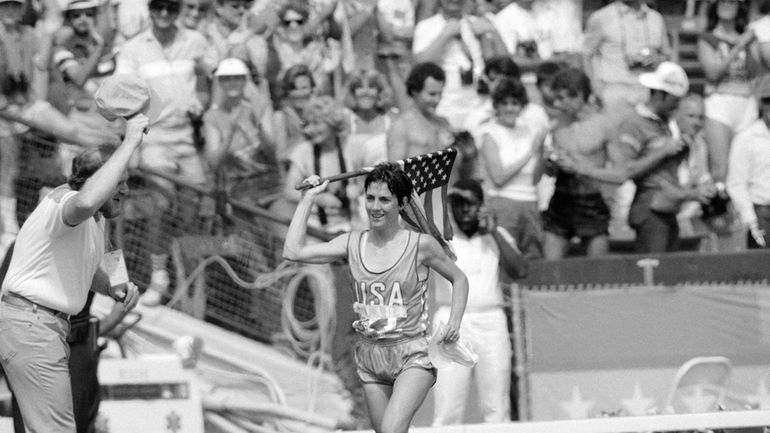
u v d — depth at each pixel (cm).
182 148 3916
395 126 3925
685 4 5425
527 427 3022
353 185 3991
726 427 3058
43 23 3909
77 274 2623
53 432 2594
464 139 3728
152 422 3316
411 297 2666
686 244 4272
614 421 3042
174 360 3356
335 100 4034
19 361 2578
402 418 2588
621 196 4434
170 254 3762
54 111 3781
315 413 3659
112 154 2662
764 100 4481
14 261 2612
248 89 4028
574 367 3662
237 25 4238
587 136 4100
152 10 3981
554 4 4706
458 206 3403
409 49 4506
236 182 3962
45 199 2600
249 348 3753
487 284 3419
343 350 3762
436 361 2645
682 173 4244
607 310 3688
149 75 3944
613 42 4628
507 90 3969
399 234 2683
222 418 3478
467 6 4503
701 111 4406
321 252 2716
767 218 4338
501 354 3425
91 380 2948
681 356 3706
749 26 4647
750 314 3744
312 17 4297
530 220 3991
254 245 3834
